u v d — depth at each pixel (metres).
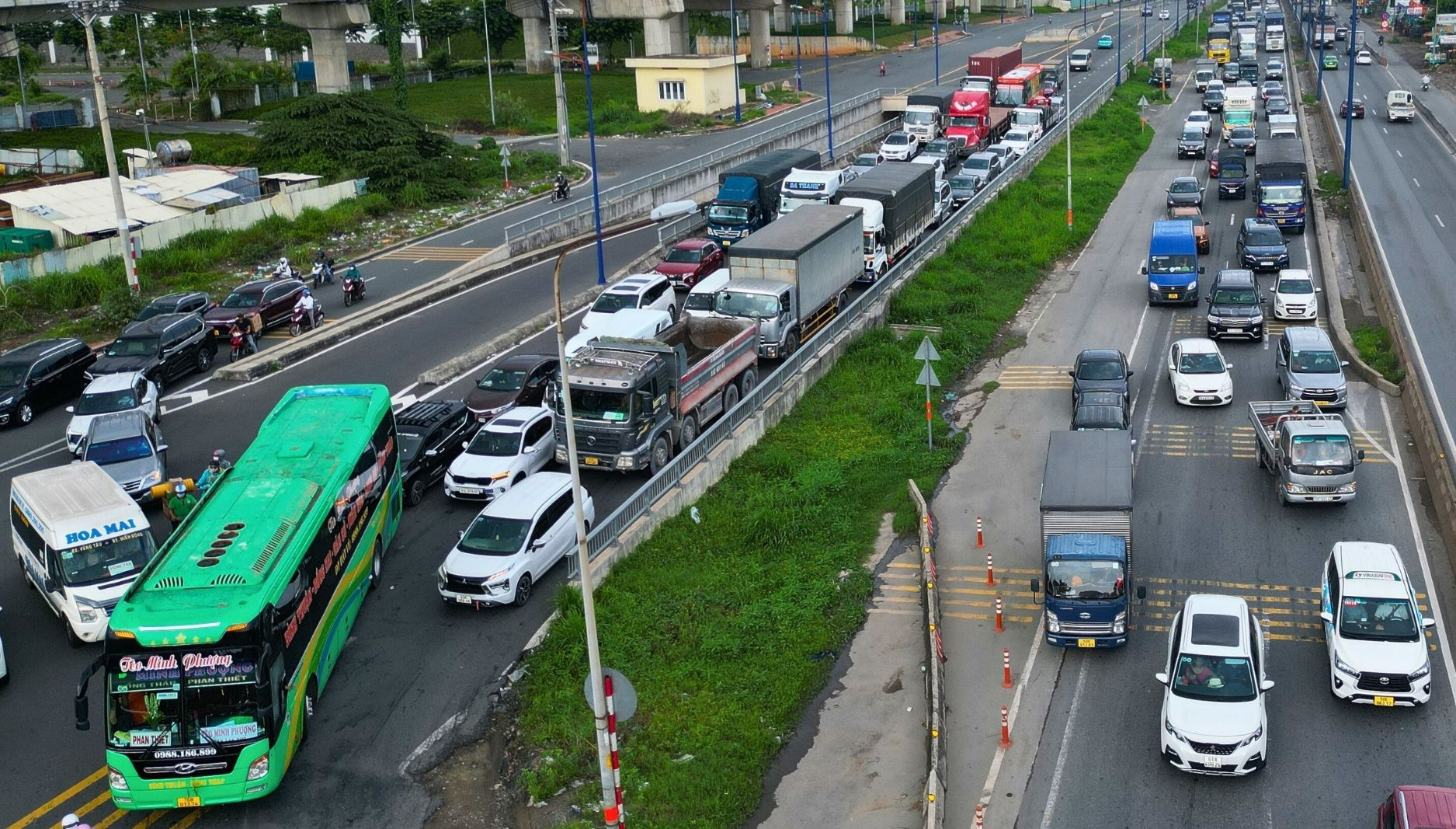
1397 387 39.34
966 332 47.69
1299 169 59.81
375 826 21.56
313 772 22.98
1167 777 22.41
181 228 62.88
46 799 22.12
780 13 155.00
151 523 32.91
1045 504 26.89
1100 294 53.06
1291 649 26.14
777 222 46.53
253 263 61.22
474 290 54.72
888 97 100.25
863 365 44.12
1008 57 97.62
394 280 57.03
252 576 22.14
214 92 106.94
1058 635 26.08
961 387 43.25
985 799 22.12
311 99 78.94
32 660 26.58
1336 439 31.69
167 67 128.38
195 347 44.78
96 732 24.02
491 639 27.12
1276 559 29.81
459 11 130.88
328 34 97.00
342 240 65.38
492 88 104.31
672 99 98.56
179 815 21.89
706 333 39.81
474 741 23.81
